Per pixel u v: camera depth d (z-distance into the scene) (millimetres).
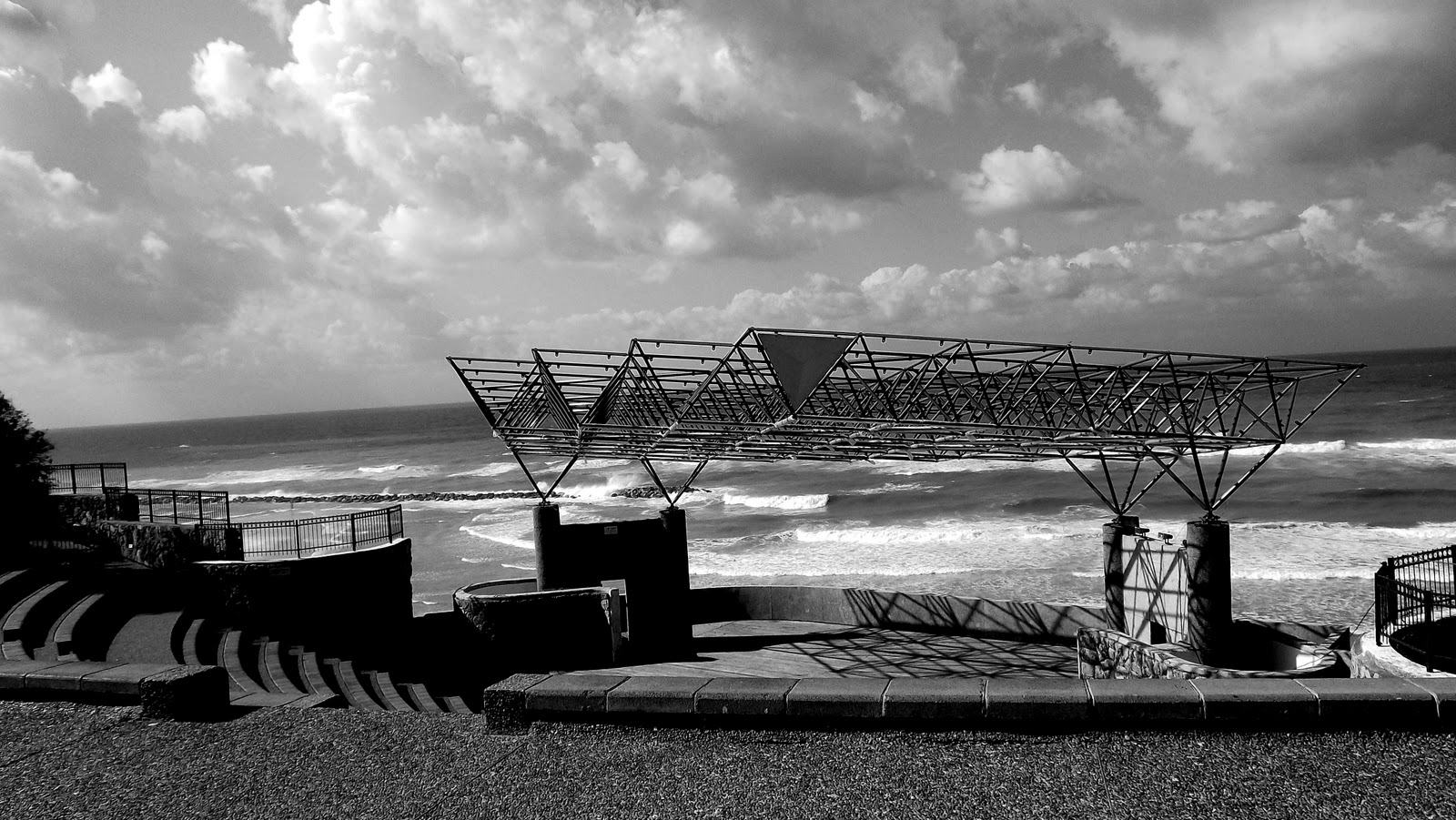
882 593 19594
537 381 15766
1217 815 5617
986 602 18391
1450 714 6488
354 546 21297
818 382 11906
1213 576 12539
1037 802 5852
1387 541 33875
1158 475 15141
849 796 6027
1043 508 47375
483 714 8023
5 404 27188
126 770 7117
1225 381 13086
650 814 5949
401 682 17703
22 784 6930
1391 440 64750
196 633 17141
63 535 24172
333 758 7172
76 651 15508
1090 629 15242
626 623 19000
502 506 61375
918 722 6953
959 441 14570
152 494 25531
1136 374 12633
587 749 6977
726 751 6797
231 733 7844
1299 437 69625
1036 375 12859
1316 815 5562
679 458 18531
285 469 104438
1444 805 5582
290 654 17641
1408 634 11469
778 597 20766
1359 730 6570
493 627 18266
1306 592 26750
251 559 21000
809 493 58781
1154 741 6586
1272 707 6613
